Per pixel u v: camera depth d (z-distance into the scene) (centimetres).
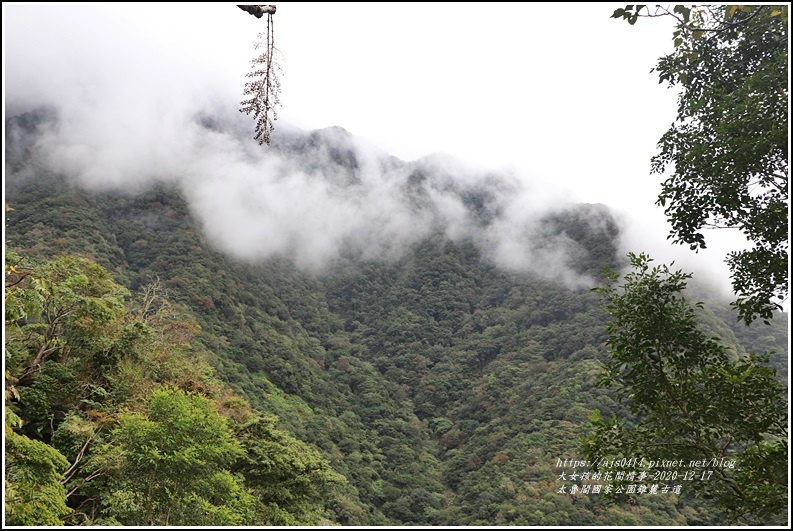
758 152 462
